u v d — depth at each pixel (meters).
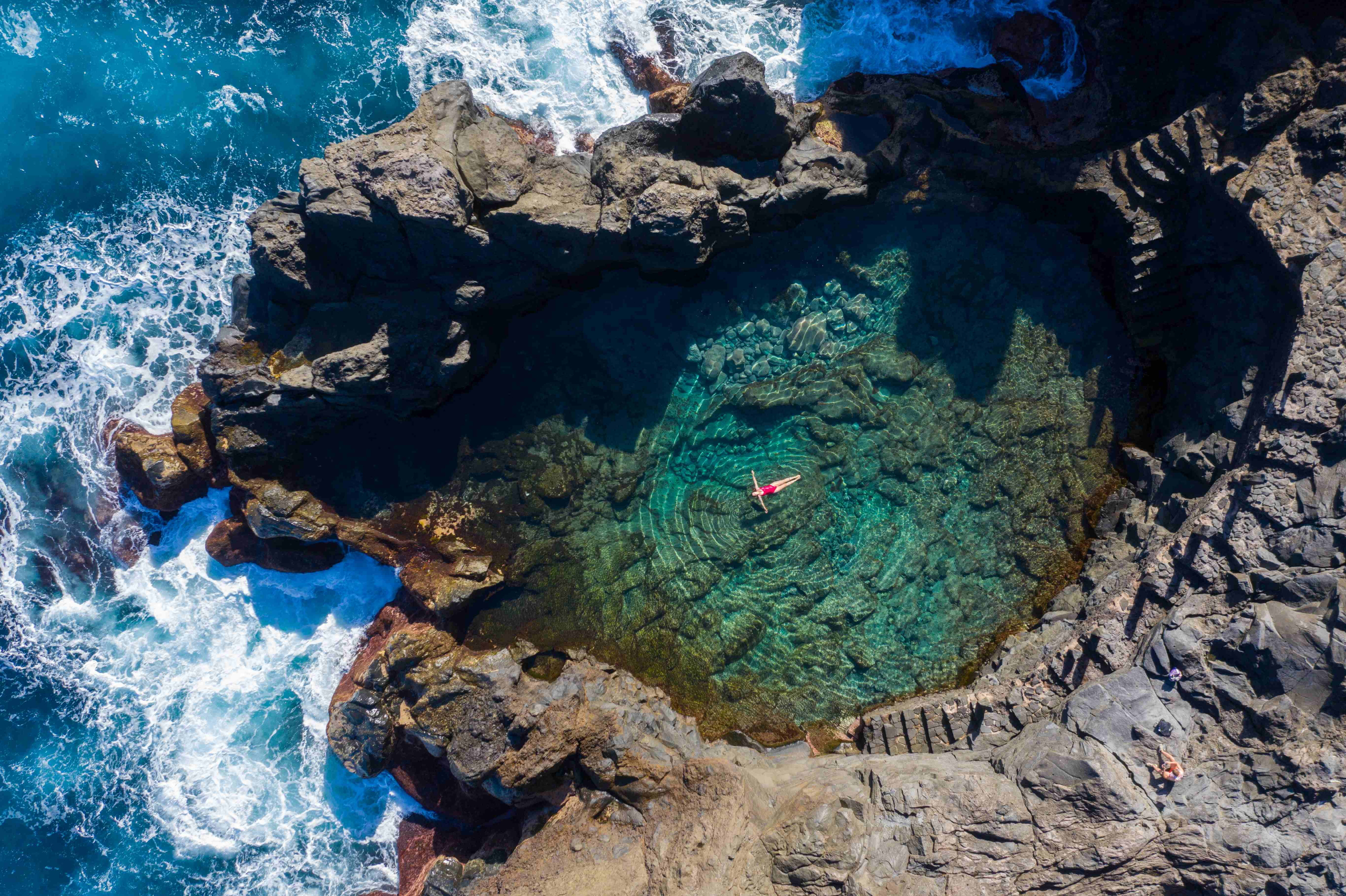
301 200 17.03
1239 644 14.81
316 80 20.14
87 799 19.28
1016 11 19.20
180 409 19.20
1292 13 16.25
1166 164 17.02
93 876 19.02
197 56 20.11
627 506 19.25
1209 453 16.56
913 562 19.03
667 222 16.58
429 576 18.77
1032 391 18.84
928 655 18.80
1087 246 18.73
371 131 20.02
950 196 18.48
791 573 19.11
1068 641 16.66
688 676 18.94
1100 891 14.55
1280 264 15.47
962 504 19.03
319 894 19.17
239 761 19.53
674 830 16.50
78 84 20.00
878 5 19.92
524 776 17.28
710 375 19.06
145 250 19.80
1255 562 15.09
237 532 19.70
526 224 16.97
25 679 19.47
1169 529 16.77
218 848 19.25
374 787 19.58
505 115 19.80
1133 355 18.53
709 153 18.19
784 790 16.94
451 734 17.91
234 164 19.92
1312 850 13.79
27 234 19.70
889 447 19.06
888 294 18.95
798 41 20.02
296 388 17.62
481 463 19.25
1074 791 14.91
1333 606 14.34
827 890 14.95
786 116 17.58
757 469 19.22
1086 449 18.69
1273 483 15.14
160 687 19.64
